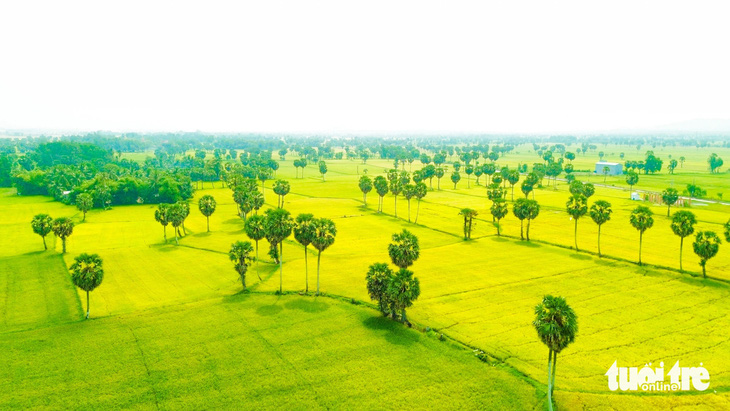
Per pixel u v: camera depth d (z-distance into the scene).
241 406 46.84
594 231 123.94
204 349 58.16
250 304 72.69
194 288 79.94
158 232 122.62
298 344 59.66
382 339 61.06
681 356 56.31
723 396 48.16
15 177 187.88
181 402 47.44
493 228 129.50
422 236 120.38
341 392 49.25
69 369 53.09
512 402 47.66
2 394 48.16
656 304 72.31
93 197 158.12
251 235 91.50
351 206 165.62
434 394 48.97
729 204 163.38
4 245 106.75
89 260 66.94
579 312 69.50
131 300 74.06
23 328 63.12
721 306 71.31
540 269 90.69
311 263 95.62
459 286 81.38
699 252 83.75
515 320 67.12
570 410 46.34
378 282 67.88
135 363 54.66
